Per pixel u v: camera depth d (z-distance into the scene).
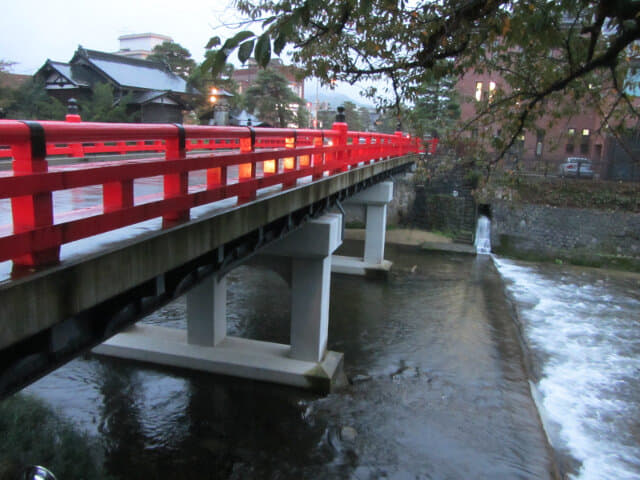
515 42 4.41
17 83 23.66
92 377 11.15
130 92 22.98
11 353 3.27
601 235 25.20
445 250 25.94
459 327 15.55
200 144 13.45
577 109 7.07
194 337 11.90
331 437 9.50
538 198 26.66
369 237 21.12
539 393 11.83
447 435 9.77
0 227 3.58
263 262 11.56
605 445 9.89
